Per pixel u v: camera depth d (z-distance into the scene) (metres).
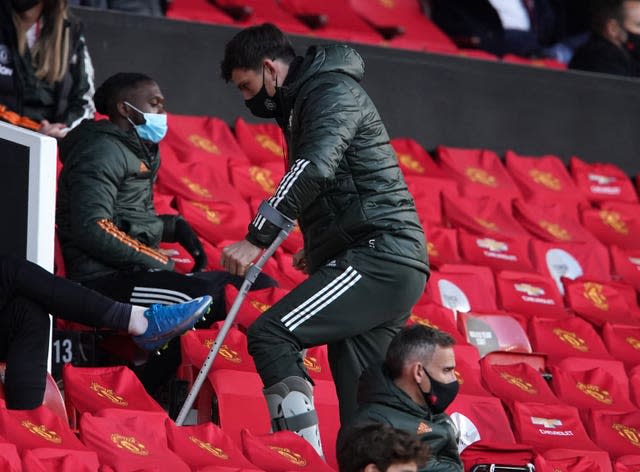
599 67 29.41
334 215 14.31
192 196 21.80
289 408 14.17
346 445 10.83
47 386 14.78
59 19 20.88
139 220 17.86
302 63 14.35
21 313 14.67
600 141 28.52
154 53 24.50
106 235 17.06
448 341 13.11
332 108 13.91
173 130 23.53
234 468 13.62
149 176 18.09
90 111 21.22
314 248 14.54
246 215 21.48
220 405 15.77
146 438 14.06
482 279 21.34
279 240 14.02
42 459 12.80
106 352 17.47
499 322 19.92
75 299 14.80
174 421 15.46
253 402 15.99
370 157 14.26
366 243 14.23
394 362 13.11
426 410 13.15
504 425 17.05
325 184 13.80
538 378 18.36
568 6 33.34
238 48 14.52
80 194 17.16
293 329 14.12
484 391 17.81
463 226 24.03
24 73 20.72
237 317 17.41
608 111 28.59
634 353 20.66
